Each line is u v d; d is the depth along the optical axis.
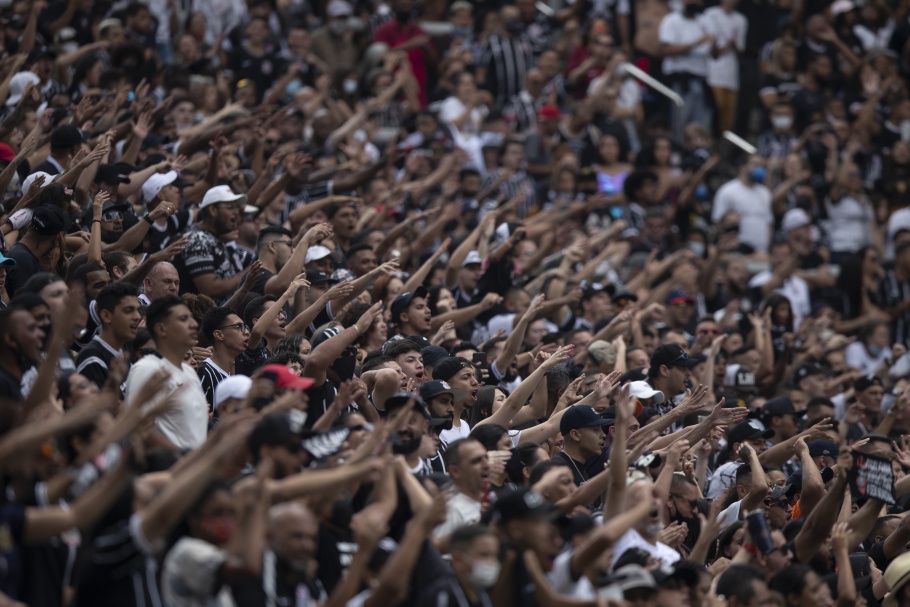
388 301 41.59
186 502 19.59
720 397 45.75
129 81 50.81
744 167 68.00
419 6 78.12
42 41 53.75
